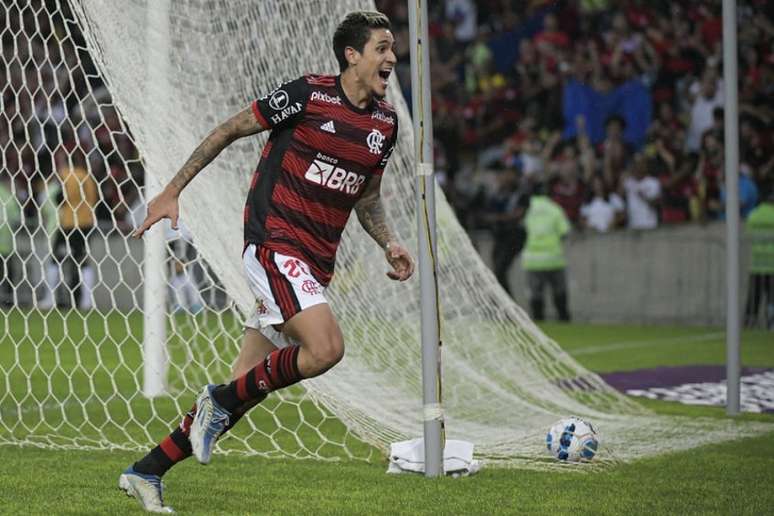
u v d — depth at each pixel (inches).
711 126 2472.9
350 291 943.7
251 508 619.2
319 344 572.4
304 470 746.8
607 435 903.7
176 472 735.7
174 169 831.1
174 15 871.1
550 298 2433.6
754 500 654.5
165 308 1106.7
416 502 639.1
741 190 2316.7
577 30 2817.4
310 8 944.9
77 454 805.2
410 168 996.6
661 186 2443.4
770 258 2150.6
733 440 889.5
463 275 1023.0
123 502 628.1
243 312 798.5
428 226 717.3
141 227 585.9
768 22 2568.9
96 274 2375.7
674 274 2266.2
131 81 836.6
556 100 2751.0
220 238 829.2
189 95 872.3
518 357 1038.4
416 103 717.3
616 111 2645.2
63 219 2319.1
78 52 887.7
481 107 2854.3
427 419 722.2
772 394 1207.6
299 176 590.6
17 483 686.5
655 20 2687.0
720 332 2063.2
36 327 1931.6
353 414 811.4
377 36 590.6
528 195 2421.3
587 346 1791.3
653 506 634.2
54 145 2262.6
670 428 945.5
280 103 585.9
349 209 610.2
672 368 1461.6
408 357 945.5
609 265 2336.4
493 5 2984.7
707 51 2603.3
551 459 788.0
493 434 880.9
